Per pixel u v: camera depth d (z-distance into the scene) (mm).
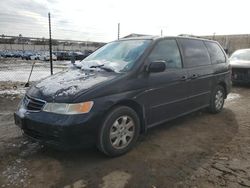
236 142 4352
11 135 4527
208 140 4434
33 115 3494
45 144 3482
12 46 50938
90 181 3113
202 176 3250
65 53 34500
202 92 5430
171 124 5258
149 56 4230
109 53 4715
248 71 9852
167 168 3439
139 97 3959
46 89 3676
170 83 4484
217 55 6105
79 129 3287
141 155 3812
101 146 3570
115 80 3705
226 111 6379
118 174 3273
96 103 3426
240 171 3383
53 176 3217
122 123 3768
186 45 5121
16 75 14445
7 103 6879
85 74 4031
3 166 3441
